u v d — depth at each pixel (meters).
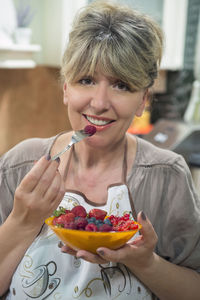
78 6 2.27
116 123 0.96
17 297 1.01
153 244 0.89
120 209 1.02
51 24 2.37
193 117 3.35
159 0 2.71
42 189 0.84
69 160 1.09
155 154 1.09
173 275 1.00
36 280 0.99
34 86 2.46
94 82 0.94
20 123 2.44
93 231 0.81
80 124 0.98
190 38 3.37
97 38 0.90
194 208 1.05
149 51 0.93
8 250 0.94
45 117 2.58
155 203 1.06
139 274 0.98
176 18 2.90
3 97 2.31
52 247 1.01
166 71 3.31
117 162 1.08
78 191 1.03
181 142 2.86
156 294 1.03
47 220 0.87
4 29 2.13
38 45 2.32
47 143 1.14
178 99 3.49
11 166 1.11
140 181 1.06
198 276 1.06
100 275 0.99
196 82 3.45
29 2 2.30
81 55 0.91
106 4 0.98
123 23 0.92
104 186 1.06
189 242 1.05
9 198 1.11
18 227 0.91
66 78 0.96
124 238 0.82
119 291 1.00
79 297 0.98
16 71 2.34
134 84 0.93
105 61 0.89
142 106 1.04
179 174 1.06
